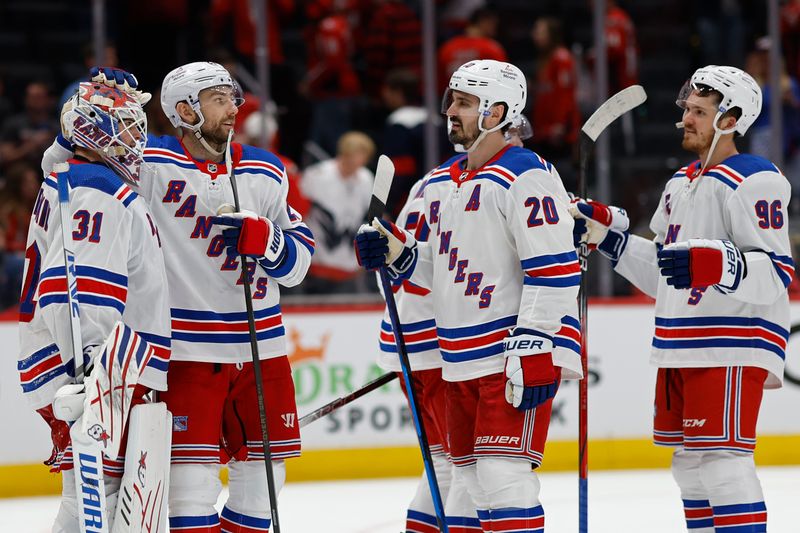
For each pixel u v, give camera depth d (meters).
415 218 15.19
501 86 13.41
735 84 14.39
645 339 25.06
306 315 24.16
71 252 11.88
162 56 27.22
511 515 13.14
